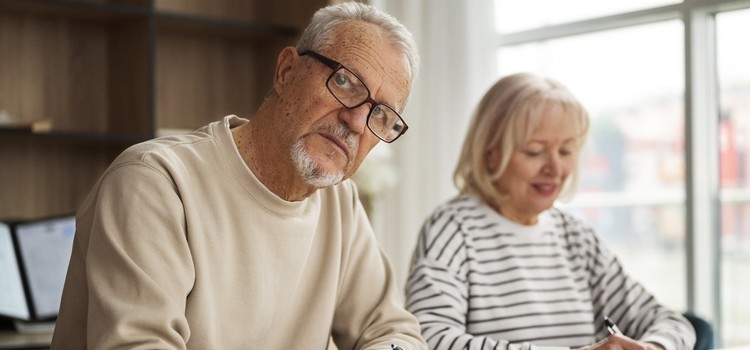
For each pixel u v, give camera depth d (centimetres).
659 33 382
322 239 164
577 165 220
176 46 378
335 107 141
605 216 411
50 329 284
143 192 134
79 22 349
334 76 140
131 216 132
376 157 366
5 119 312
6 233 287
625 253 404
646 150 391
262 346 151
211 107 389
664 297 389
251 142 150
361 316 169
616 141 402
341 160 143
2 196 333
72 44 347
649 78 387
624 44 396
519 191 209
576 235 223
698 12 363
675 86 378
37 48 340
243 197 146
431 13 442
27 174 339
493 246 207
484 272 204
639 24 389
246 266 146
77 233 141
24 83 337
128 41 345
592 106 410
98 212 133
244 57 400
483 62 430
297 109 142
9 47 333
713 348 223
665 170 385
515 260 207
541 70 429
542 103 207
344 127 142
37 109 340
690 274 364
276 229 149
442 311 191
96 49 353
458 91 433
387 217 447
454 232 204
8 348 263
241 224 146
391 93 145
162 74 374
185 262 136
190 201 140
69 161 349
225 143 148
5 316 283
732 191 362
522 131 207
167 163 139
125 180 135
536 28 423
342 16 146
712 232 367
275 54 395
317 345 159
